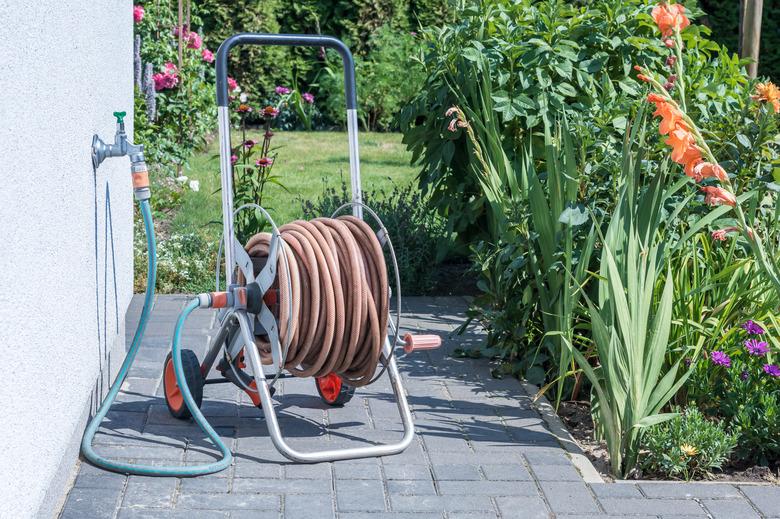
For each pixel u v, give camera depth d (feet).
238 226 22.16
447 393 14.75
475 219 20.10
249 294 12.09
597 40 18.98
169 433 12.50
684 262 13.80
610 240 12.71
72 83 11.13
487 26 19.44
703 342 13.46
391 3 47.75
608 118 15.92
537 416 13.84
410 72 46.47
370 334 11.92
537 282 14.89
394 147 41.88
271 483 11.05
